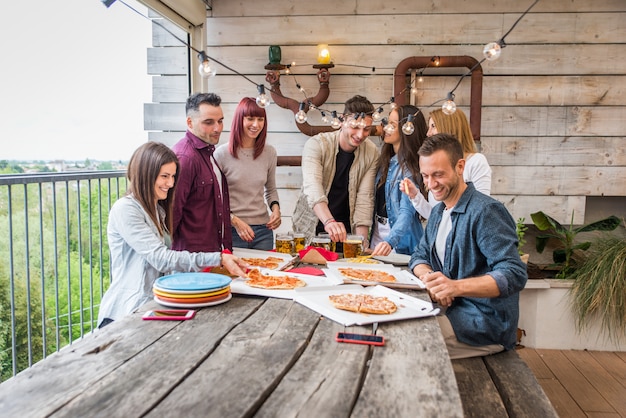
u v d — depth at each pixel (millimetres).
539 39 3799
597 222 3818
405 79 3873
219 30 3959
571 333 3621
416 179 2678
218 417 958
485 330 1913
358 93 3924
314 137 2953
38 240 3299
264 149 3010
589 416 2695
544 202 3918
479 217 1892
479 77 3740
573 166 3881
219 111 2518
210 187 2545
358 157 2955
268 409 1001
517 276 1790
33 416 953
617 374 3209
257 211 2990
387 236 2801
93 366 1191
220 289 1729
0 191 2896
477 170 2539
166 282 1767
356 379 1144
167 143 4023
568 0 3756
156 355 1263
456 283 1746
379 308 1615
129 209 2033
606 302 3416
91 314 2990
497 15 3801
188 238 2531
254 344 1348
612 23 3758
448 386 1113
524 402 1592
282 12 3912
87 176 2879
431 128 2645
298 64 3938
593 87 3814
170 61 3961
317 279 2004
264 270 2121
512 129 3879
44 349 2586
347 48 3904
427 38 3848
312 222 2986
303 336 1413
